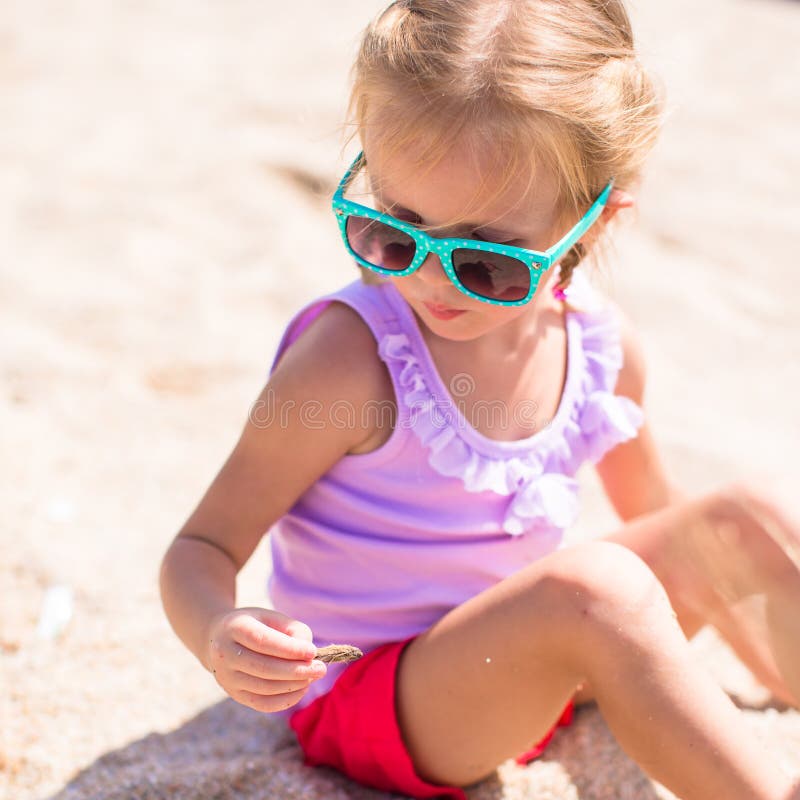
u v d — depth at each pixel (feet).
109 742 9.40
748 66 30.45
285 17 32.35
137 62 27.76
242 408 15.19
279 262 19.03
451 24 7.80
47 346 16.05
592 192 8.50
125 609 11.14
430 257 7.93
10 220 19.48
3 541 11.90
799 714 9.70
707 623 9.36
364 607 8.98
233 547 8.77
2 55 27.45
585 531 12.92
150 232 19.54
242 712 10.02
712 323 18.61
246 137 23.40
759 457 14.74
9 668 10.17
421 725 8.40
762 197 23.06
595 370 9.53
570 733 9.48
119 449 14.05
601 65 8.21
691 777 7.39
